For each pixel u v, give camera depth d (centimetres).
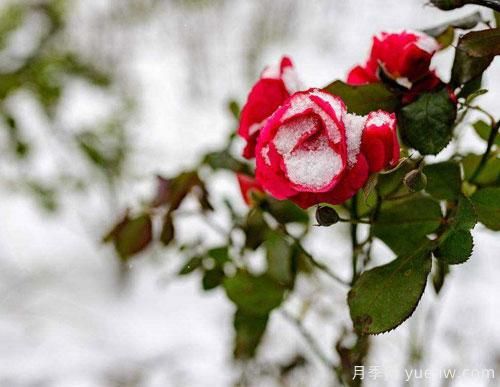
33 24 148
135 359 142
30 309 168
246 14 319
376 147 50
